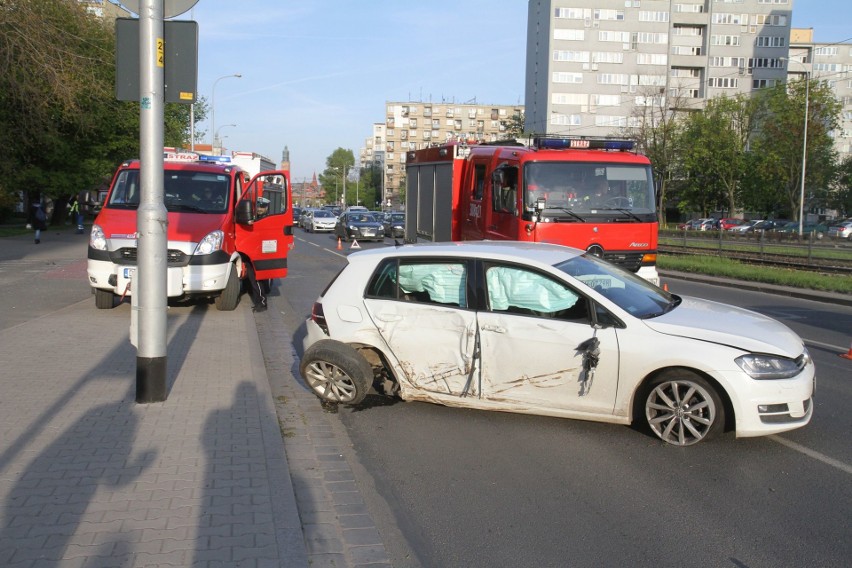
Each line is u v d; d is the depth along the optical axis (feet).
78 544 12.51
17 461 16.19
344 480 16.87
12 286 48.78
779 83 218.38
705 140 231.30
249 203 39.81
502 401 20.51
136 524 13.33
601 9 309.83
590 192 38.83
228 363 26.58
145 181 20.18
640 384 19.34
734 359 18.35
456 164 46.32
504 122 341.41
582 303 19.92
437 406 22.90
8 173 98.89
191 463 16.38
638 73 313.32
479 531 14.53
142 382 20.71
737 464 18.10
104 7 100.68
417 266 21.74
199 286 37.27
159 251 20.43
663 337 18.97
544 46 316.60
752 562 13.28
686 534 14.39
